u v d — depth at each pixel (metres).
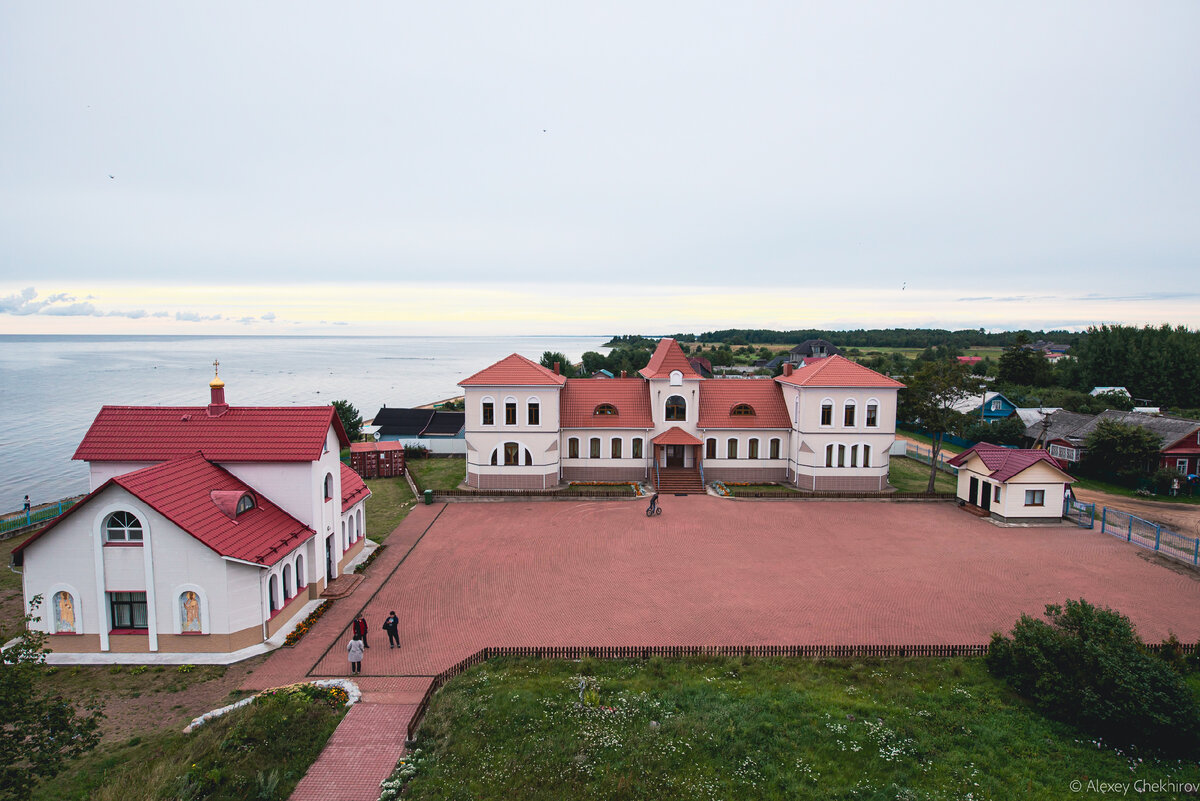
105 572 24.84
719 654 25.39
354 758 18.91
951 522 43.56
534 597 31.06
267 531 27.86
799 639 26.91
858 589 32.06
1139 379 98.75
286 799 17.02
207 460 29.47
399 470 56.66
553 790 17.42
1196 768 18.53
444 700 21.55
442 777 17.84
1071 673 21.55
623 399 54.00
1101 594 31.42
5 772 14.41
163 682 23.30
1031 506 43.03
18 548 24.47
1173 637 23.89
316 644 26.41
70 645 25.11
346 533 35.22
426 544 38.66
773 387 55.97
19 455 83.69
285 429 30.59
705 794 17.30
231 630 25.36
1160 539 38.84
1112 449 55.50
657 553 37.19
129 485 24.28
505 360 51.84
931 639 26.95
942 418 49.81
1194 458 53.59
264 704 20.83
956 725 20.48
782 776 17.94
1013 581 33.09
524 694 22.00
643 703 21.58
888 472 53.59
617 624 28.25
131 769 17.81
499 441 50.62
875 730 20.00
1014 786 17.62
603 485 51.78
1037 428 68.19
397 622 27.03
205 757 17.86
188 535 24.70
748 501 48.59
